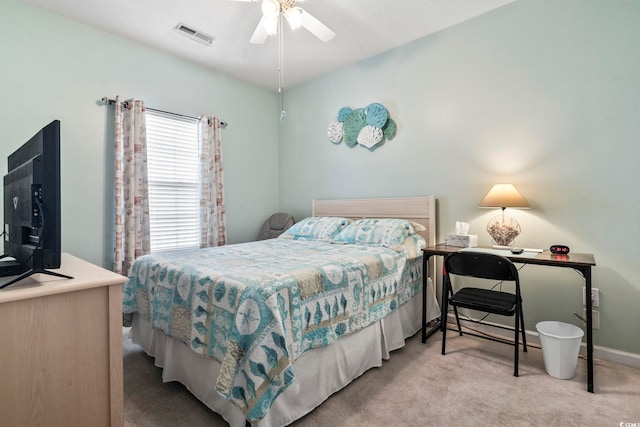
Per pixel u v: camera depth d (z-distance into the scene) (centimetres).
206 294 166
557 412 164
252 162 414
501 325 265
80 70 276
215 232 360
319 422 157
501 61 265
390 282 231
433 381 194
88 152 281
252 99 414
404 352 233
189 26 286
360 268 206
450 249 252
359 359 197
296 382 156
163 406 171
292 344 151
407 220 299
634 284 212
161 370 209
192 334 169
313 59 351
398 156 328
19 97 247
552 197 242
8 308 98
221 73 380
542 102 246
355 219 354
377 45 323
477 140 278
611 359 217
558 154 239
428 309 280
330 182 388
